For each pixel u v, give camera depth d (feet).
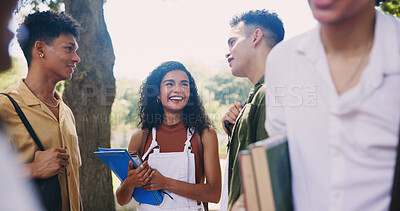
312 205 3.00
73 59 6.40
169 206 6.61
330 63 2.95
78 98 11.97
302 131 3.01
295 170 3.11
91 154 12.13
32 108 5.88
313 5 2.76
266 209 2.56
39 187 5.38
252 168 2.56
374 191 2.76
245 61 6.17
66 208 6.25
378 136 2.69
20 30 6.07
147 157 7.08
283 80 3.26
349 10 2.60
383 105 2.64
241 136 5.42
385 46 2.68
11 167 2.20
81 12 12.08
